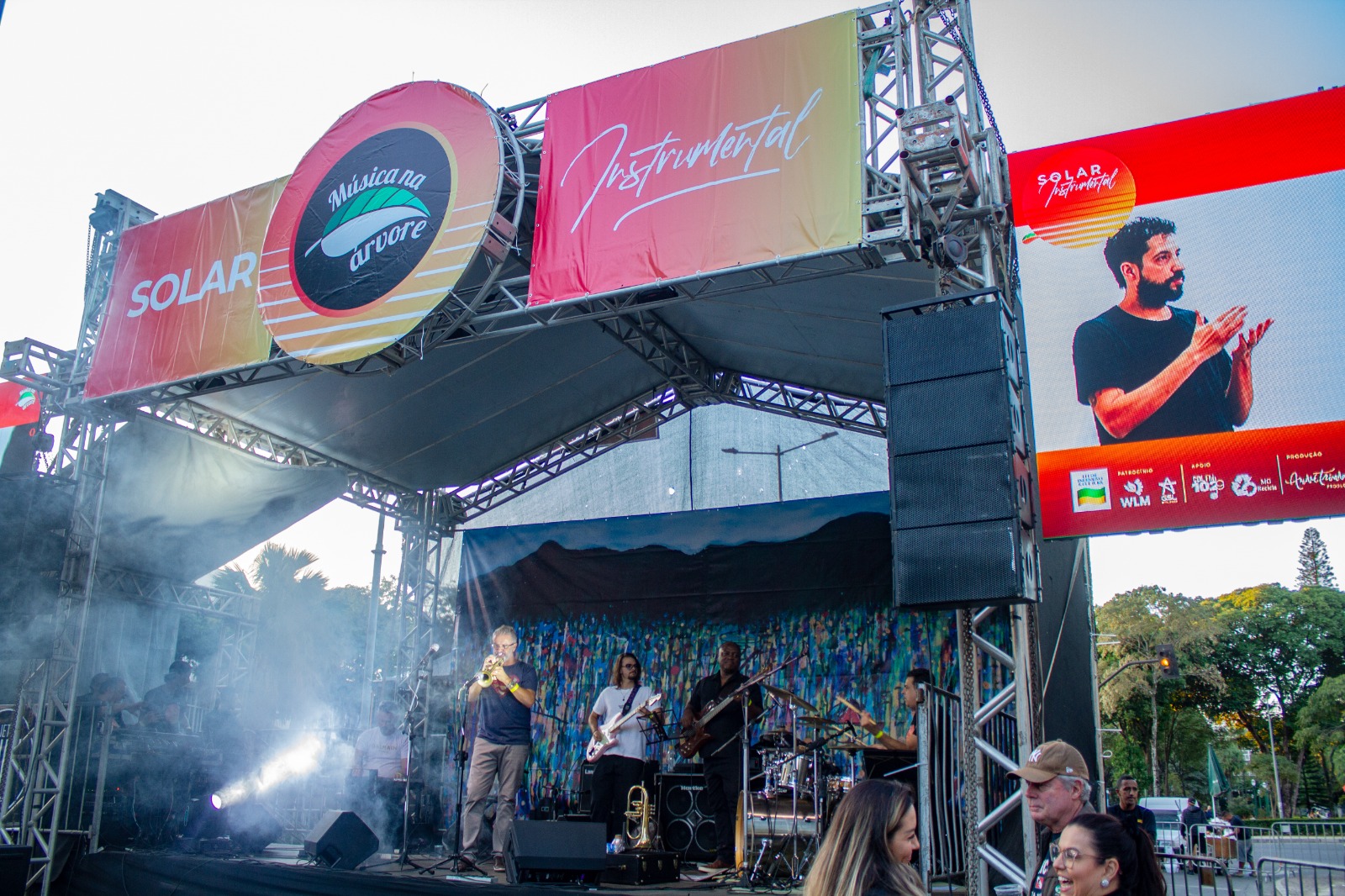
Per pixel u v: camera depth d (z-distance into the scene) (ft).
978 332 18.04
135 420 30.53
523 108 25.58
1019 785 17.44
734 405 37.22
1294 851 59.31
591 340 31.91
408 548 39.06
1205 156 21.48
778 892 20.93
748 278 26.21
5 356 30.35
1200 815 62.80
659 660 34.96
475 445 36.60
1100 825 8.95
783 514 34.83
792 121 21.88
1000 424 17.34
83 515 29.86
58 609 28.89
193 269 29.22
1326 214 20.39
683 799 26.94
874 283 25.40
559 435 37.83
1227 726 185.57
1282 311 20.18
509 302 25.54
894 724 31.30
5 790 27.45
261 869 23.16
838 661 32.63
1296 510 19.10
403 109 26.25
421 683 33.65
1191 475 19.94
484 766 24.77
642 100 23.86
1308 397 19.60
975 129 21.25
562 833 21.53
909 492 17.71
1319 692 169.78
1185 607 165.99
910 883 7.82
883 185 21.02
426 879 21.11
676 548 35.91
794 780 23.44
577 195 23.94
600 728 25.85
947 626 31.73
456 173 24.76
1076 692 25.89
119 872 25.77
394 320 24.45
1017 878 16.87
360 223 25.89
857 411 34.73
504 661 25.43
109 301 30.30
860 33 22.03
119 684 29.58
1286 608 180.34
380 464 36.78
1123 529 20.13
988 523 16.90
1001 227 22.03
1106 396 20.92
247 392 31.19
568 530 37.58
